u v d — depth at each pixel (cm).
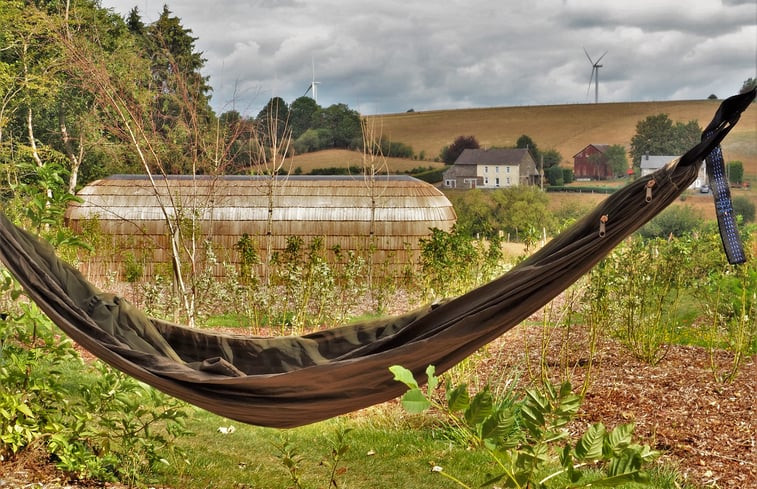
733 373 714
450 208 1772
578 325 1030
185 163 1891
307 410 391
